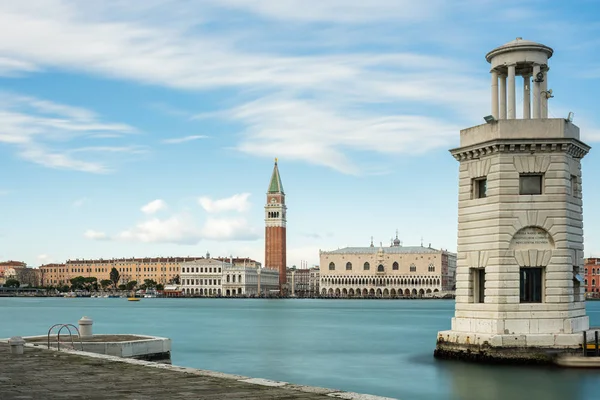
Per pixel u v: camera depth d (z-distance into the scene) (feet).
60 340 194.18
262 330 417.90
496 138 198.39
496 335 194.59
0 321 509.76
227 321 532.32
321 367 219.82
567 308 196.34
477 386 168.96
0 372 120.26
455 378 179.73
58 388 103.45
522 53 207.10
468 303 206.90
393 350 276.21
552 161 198.18
